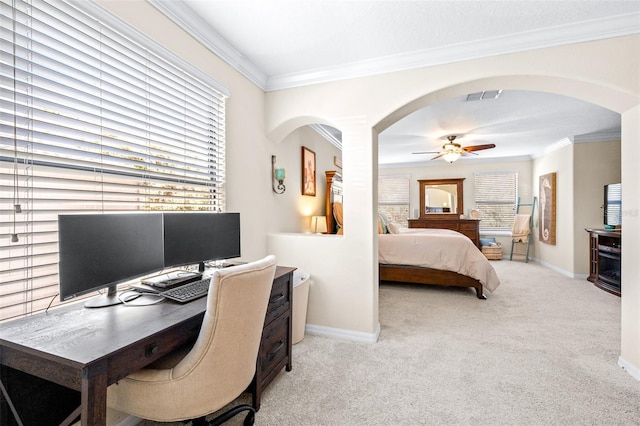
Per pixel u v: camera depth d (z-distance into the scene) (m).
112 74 1.51
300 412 1.70
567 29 2.05
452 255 4.08
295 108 2.84
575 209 5.02
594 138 4.87
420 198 7.52
